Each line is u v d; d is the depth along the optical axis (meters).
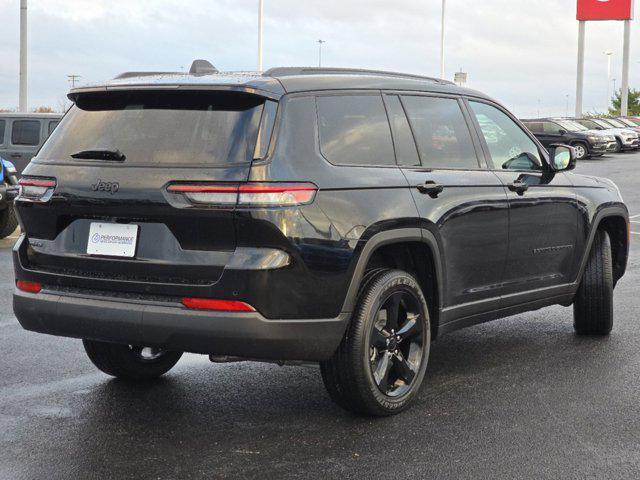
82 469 3.91
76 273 4.39
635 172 29.75
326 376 4.52
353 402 4.57
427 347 4.89
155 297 4.20
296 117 4.29
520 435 4.39
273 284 4.05
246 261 4.02
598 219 6.38
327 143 4.41
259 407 4.86
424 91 5.19
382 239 4.47
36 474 3.84
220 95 4.25
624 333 6.81
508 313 5.69
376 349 4.59
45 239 4.54
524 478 3.82
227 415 4.71
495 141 5.64
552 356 6.06
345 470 3.90
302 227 4.12
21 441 4.26
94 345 5.12
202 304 4.08
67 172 4.39
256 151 4.09
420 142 5.00
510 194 5.51
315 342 4.23
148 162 4.21
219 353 4.12
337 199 4.30
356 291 4.37
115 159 4.30
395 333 4.70
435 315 5.03
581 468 3.95
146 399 4.99
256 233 4.03
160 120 4.32
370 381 4.50
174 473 3.87
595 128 40.03
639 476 3.86
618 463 4.01
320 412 4.77
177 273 4.12
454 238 5.02
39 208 4.48
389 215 4.52
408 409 4.82
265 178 4.05
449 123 5.30
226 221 4.03
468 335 6.77
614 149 38.34
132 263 4.21
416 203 4.73
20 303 4.55
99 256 4.32
